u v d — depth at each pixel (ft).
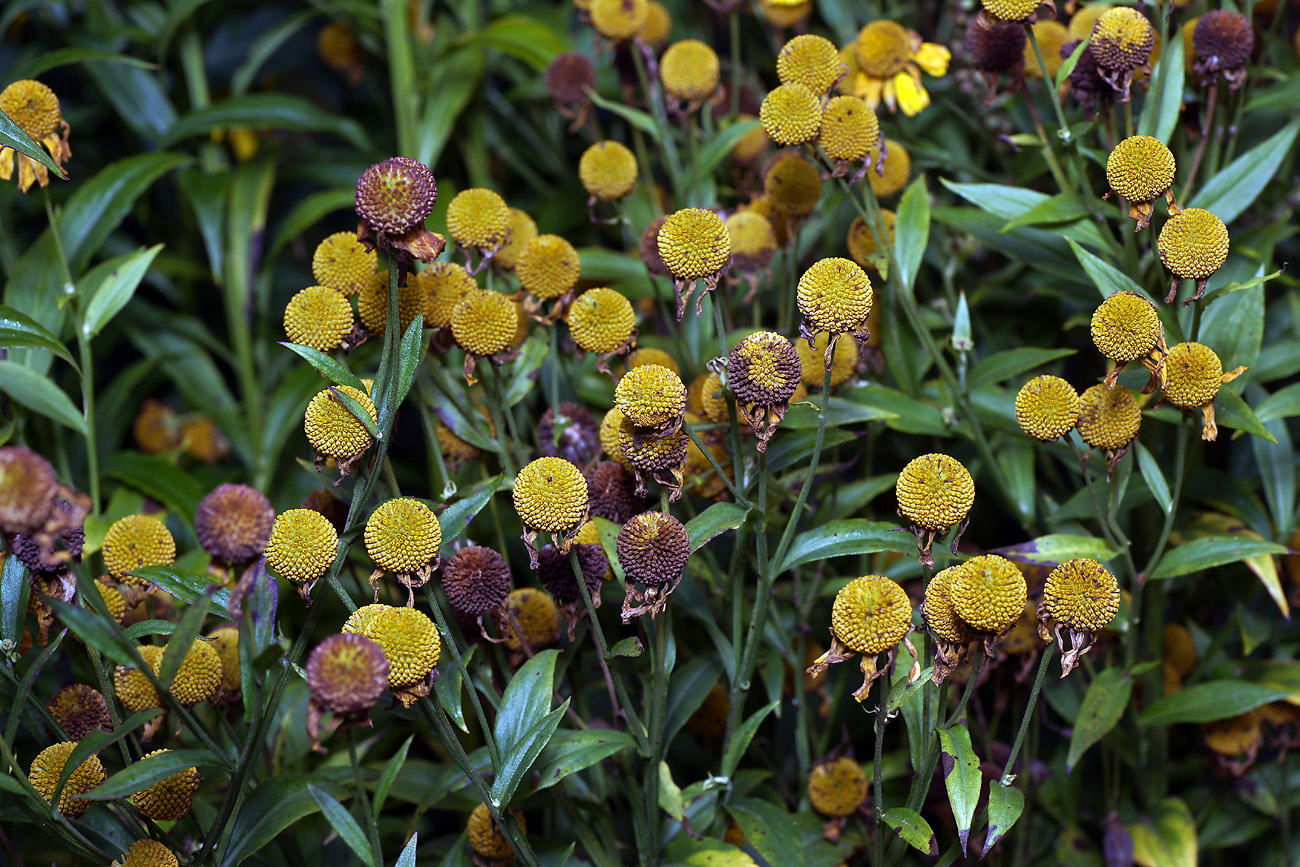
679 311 3.30
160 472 3.99
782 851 3.39
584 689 3.51
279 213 6.03
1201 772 3.79
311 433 3.22
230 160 5.40
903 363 3.66
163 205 5.61
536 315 3.46
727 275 3.65
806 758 3.57
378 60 5.53
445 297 3.37
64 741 3.31
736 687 3.42
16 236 4.91
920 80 3.69
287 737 3.60
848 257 3.89
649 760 3.35
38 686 3.64
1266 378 3.64
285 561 3.16
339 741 3.64
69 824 3.25
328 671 3.09
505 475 3.44
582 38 4.78
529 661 3.32
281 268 5.92
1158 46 3.64
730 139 3.80
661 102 3.86
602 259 3.83
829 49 3.48
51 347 3.52
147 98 5.00
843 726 3.59
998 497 3.78
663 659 3.34
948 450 3.83
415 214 3.19
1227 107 3.67
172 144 4.96
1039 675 3.22
